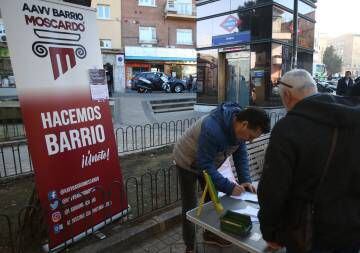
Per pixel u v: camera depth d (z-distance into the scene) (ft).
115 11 91.30
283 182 5.18
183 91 81.87
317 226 5.33
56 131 10.22
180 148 9.77
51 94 10.11
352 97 5.71
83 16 11.24
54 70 10.22
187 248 10.26
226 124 8.13
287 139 5.21
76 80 10.87
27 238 10.75
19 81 9.29
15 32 9.29
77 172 10.82
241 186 8.59
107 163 11.89
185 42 100.42
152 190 15.24
